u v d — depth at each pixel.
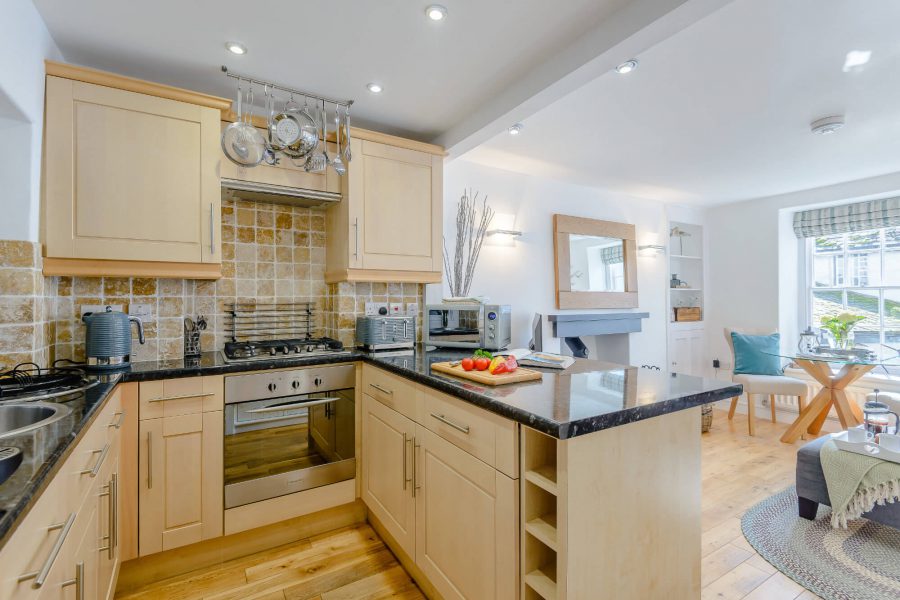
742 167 3.45
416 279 2.62
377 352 2.37
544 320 3.62
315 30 1.67
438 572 1.56
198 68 1.96
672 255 4.78
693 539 1.38
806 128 2.68
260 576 1.85
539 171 3.56
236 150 1.88
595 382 1.50
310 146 1.99
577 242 3.90
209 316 2.40
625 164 3.38
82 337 1.94
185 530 1.84
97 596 1.28
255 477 1.99
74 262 1.77
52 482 0.87
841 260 4.27
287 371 2.07
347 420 2.24
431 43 1.77
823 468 2.21
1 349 1.57
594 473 1.12
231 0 1.50
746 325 4.69
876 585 1.79
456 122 2.54
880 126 2.65
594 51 1.67
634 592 1.22
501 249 3.46
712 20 1.63
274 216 2.60
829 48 1.82
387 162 2.49
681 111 2.43
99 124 1.80
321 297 2.75
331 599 1.71
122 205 1.84
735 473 2.98
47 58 1.69
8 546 0.65
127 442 1.72
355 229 2.39
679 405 1.26
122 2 1.51
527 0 1.50
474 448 1.36
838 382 3.53
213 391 1.89
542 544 1.21
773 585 1.80
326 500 2.17
